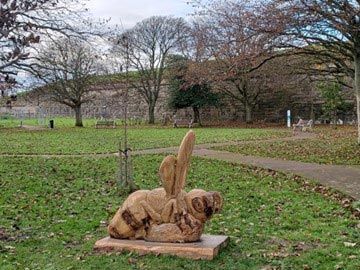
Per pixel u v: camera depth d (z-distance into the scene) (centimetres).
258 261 541
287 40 1603
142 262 533
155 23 4606
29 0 704
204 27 3459
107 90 4875
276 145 2192
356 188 1009
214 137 2775
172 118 5003
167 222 575
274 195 982
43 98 4297
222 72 1772
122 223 588
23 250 605
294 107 4481
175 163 576
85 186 1113
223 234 668
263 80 4138
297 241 629
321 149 1941
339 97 3744
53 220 771
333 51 1861
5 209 857
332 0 1459
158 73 4753
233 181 1182
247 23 1579
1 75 428
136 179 1219
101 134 3195
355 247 594
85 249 596
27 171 1360
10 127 4466
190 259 540
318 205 868
